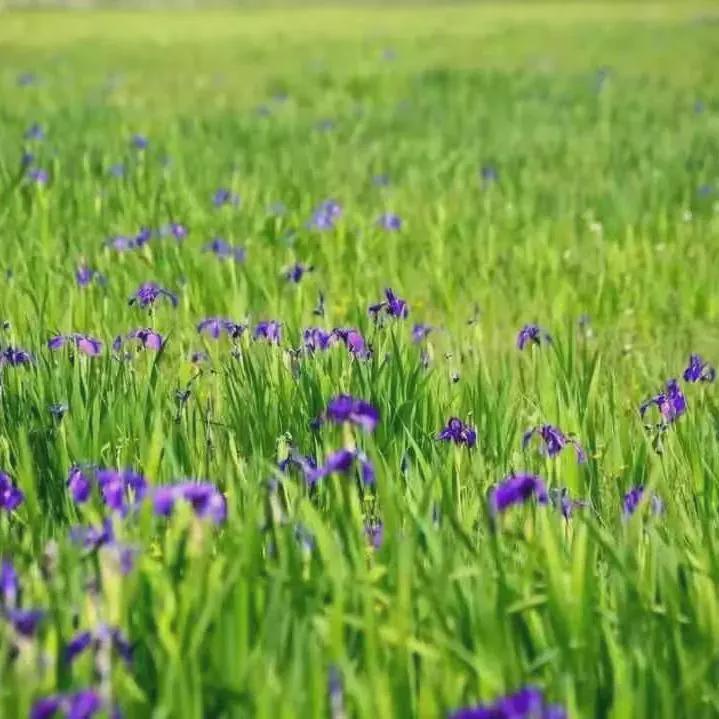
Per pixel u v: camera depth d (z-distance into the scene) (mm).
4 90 21438
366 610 2898
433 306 7961
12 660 2762
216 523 3385
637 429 5098
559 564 3184
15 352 5129
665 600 3234
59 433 4371
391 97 20875
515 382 6000
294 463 4035
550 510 3820
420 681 2896
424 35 40250
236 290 7305
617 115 17828
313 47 35000
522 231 9688
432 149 13648
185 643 2893
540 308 7988
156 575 3080
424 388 4953
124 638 2764
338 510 3480
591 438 4738
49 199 10000
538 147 14500
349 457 3422
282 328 5852
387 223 8766
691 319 8055
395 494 3807
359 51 32812
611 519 4172
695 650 3086
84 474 3736
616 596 3281
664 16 50281
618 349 7094
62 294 7379
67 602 3025
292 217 9477
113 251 8320
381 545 3469
